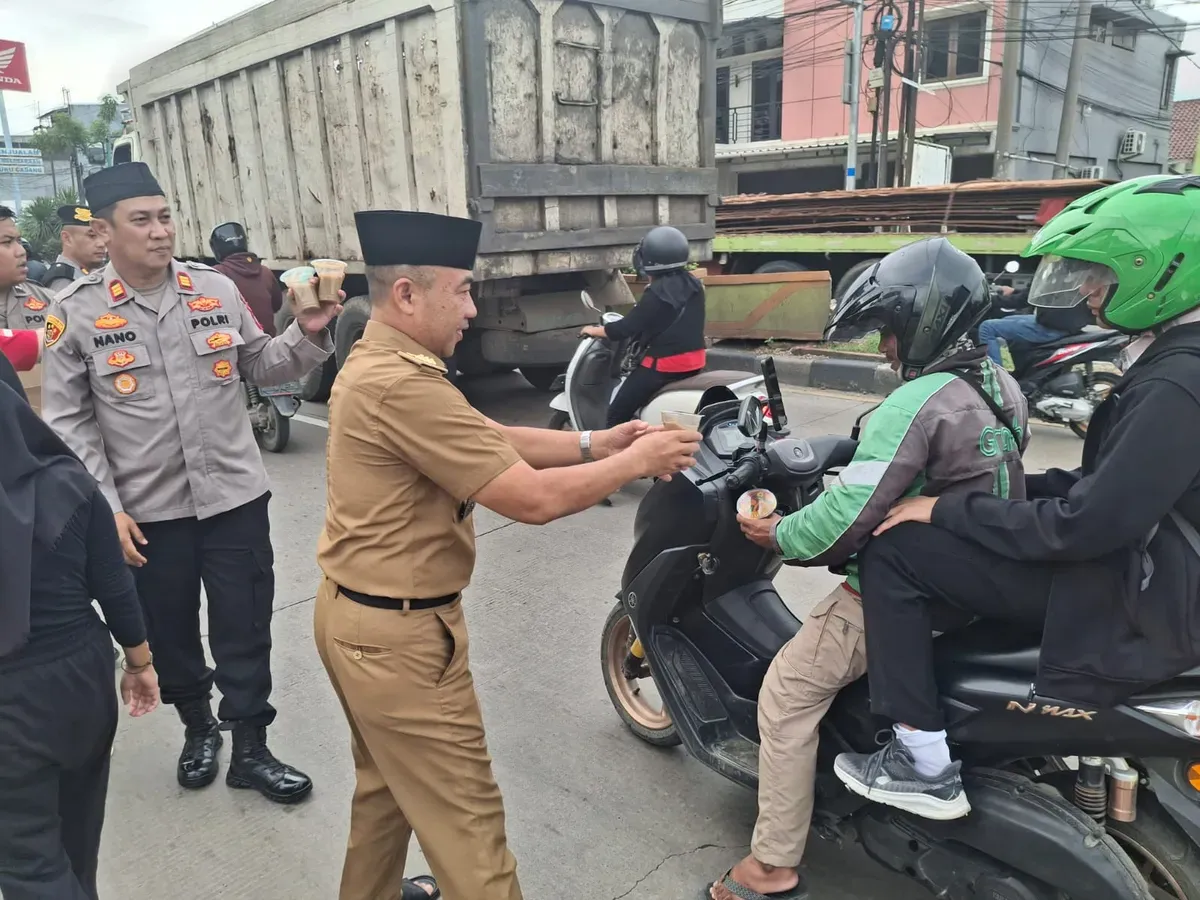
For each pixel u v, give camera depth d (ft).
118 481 8.82
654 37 22.86
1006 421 6.25
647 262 16.81
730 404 8.71
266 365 9.22
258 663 9.45
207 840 8.87
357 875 7.02
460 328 6.17
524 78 20.44
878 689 6.29
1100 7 70.64
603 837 8.74
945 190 35.29
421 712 6.06
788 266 40.32
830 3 71.67
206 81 27.35
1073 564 5.49
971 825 6.22
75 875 6.17
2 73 108.06
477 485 5.74
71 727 6.00
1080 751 5.85
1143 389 5.08
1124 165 80.07
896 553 6.15
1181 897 6.00
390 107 21.39
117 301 8.63
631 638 10.02
